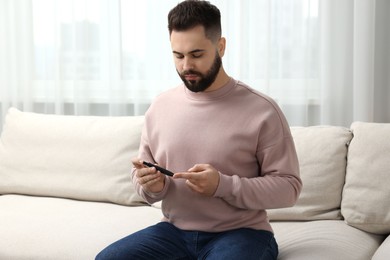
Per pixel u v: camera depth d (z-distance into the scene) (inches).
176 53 66.4
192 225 69.3
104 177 97.7
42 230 81.3
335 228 80.0
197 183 64.3
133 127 99.7
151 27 113.5
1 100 125.3
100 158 98.8
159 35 113.1
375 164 81.5
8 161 104.3
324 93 102.3
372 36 97.5
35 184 101.2
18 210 92.1
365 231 80.9
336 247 71.4
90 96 120.0
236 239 65.1
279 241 76.6
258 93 69.8
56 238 78.4
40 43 122.5
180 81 112.9
